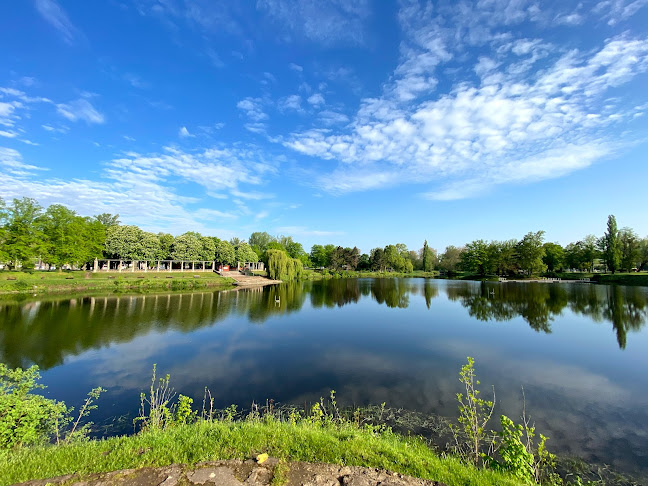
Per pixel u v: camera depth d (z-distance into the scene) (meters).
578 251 84.94
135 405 12.16
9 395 6.92
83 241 55.03
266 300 42.75
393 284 72.44
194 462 5.11
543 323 28.31
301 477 4.74
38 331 22.75
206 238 82.50
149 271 68.38
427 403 12.20
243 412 11.52
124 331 23.66
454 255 117.50
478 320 29.69
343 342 21.59
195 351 19.27
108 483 4.50
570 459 8.73
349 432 7.11
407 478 4.90
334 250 117.44
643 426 10.57
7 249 44.09
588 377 15.13
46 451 5.64
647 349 19.97
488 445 8.97
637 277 62.38
